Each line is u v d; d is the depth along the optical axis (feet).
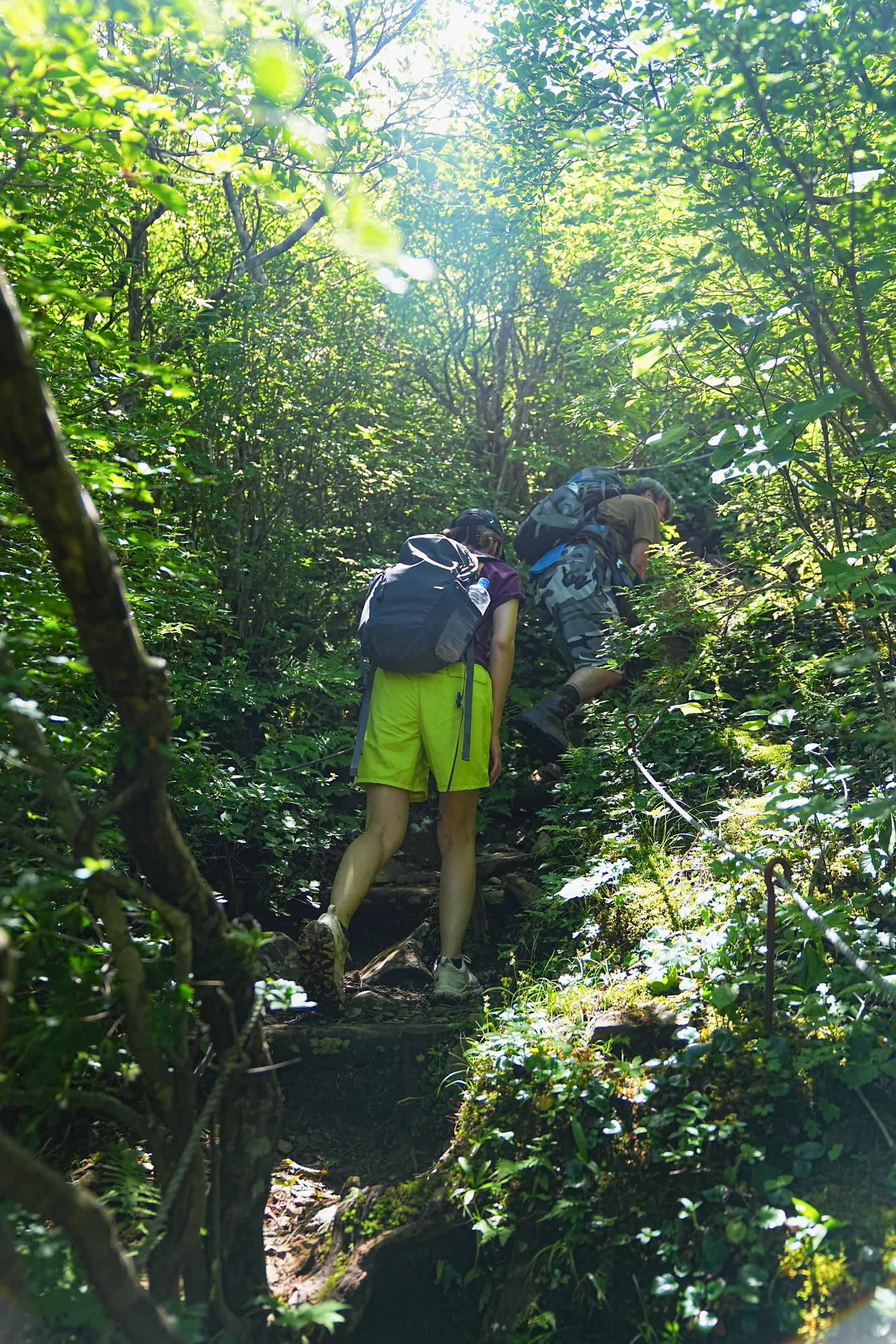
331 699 17.12
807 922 9.15
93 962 5.98
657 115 8.84
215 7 7.41
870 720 12.48
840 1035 8.13
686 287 9.25
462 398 26.68
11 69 6.41
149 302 16.58
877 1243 6.65
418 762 12.57
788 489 11.77
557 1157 8.22
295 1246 8.69
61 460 4.91
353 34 19.12
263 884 14.61
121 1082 8.19
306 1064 10.88
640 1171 7.80
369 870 12.12
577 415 20.26
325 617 19.10
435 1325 8.04
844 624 13.80
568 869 14.33
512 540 22.72
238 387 17.04
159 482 11.21
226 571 17.69
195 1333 5.43
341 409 20.06
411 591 12.37
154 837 5.85
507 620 13.12
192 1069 6.72
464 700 12.40
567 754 16.01
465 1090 9.70
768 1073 7.97
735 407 11.18
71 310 10.73
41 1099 5.73
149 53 7.14
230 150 7.70
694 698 13.03
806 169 8.61
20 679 5.62
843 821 10.44
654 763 15.03
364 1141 10.38
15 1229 5.94
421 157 21.70
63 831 5.82
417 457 21.99
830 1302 6.42
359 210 4.09
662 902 11.66
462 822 12.83
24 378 4.61
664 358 11.13
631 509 18.49
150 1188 7.54
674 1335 6.75
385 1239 8.13
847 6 8.07
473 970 13.60
